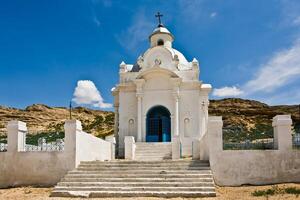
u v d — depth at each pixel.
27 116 113.06
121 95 30.31
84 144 19.25
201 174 16.33
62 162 17.92
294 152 17.44
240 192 15.14
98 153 22.03
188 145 27.59
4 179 18.27
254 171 17.14
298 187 15.59
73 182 16.12
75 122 18.17
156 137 29.16
